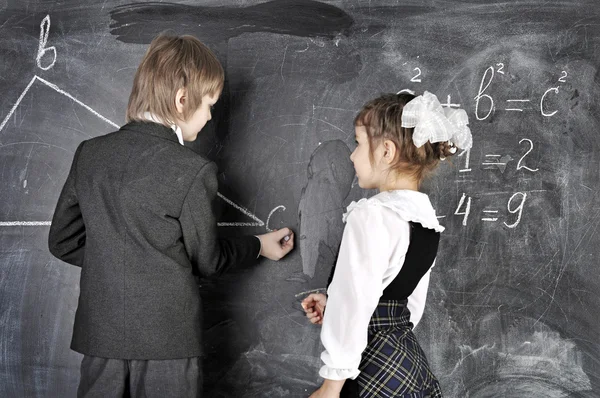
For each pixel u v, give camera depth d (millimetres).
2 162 1567
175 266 1195
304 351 1540
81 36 1552
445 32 1504
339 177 1516
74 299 1563
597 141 1488
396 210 1106
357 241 1096
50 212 1562
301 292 1535
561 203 1495
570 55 1491
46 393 1569
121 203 1168
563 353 1496
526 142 1499
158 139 1197
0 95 1565
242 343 1551
